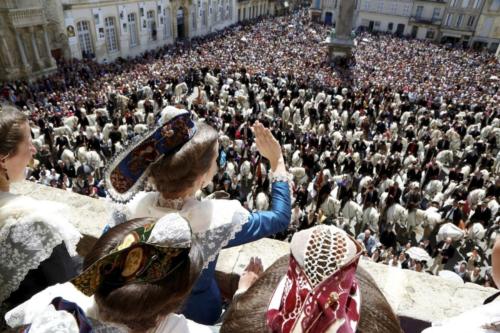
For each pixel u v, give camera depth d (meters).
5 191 2.26
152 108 26.91
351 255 1.22
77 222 4.34
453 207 15.87
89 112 26.27
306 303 1.15
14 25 31.30
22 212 2.12
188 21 55.53
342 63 42.47
